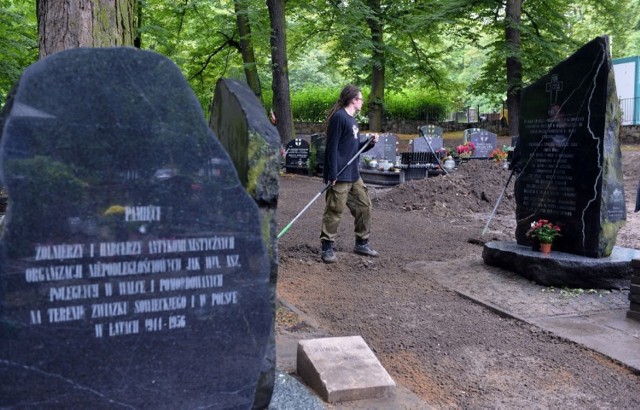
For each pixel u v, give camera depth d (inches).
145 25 705.6
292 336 187.9
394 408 138.6
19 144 93.7
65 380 96.9
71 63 97.3
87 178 97.0
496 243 291.0
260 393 114.7
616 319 209.5
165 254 101.9
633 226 390.6
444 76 1144.2
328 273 272.4
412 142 710.5
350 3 912.9
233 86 129.2
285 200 526.0
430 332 201.0
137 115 100.0
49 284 95.2
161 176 101.3
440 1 964.0
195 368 104.7
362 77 1222.3
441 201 479.2
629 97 990.4
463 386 161.3
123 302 99.7
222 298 105.9
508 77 964.0
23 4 629.6
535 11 975.0
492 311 222.7
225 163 105.2
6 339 93.1
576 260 244.7
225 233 105.6
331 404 139.4
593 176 249.0
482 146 753.6
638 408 148.9
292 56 1050.7
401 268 283.1
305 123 1323.8
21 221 93.4
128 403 100.7
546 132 269.0
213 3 901.8
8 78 533.0
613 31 1059.3
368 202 296.4
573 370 170.7
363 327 204.8
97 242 97.7
